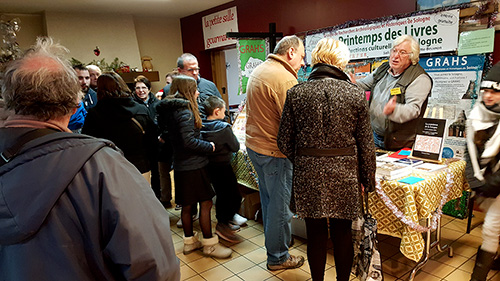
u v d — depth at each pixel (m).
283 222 2.24
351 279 2.16
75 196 0.78
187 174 2.47
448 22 2.68
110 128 2.35
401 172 2.01
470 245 2.53
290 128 1.79
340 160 1.67
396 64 2.69
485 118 1.85
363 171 1.74
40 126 0.84
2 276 0.81
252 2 4.87
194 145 2.37
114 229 0.78
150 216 0.85
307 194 1.74
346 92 1.64
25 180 0.75
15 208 0.73
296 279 2.24
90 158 0.81
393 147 2.81
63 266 0.77
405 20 2.93
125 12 5.86
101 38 5.86
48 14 5.40
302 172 1.74
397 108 2.74
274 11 4.58
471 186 1.95
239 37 3.50
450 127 2.77
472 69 2.60
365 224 1.85
